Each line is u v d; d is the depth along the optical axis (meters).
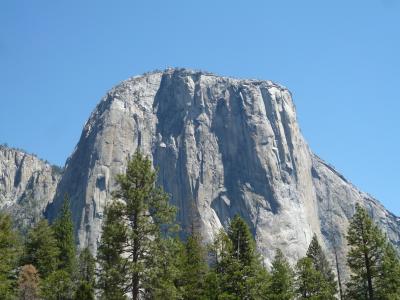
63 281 55.56
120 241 40.56
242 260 54.00
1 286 48.06
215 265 56.12
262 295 53.91
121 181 42.47
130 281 40.50
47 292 54.38
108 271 39.59
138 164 43.00
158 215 41.88
